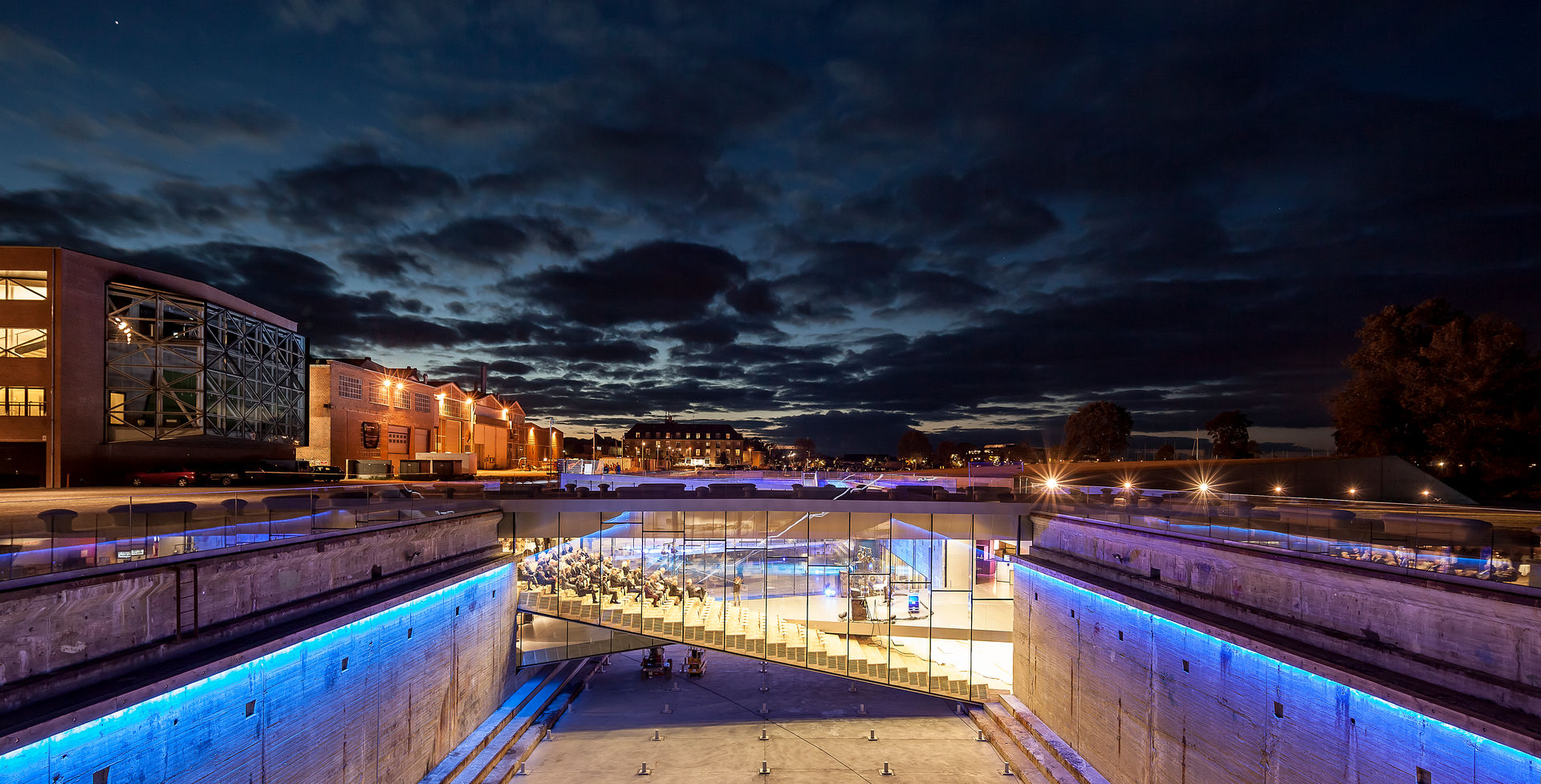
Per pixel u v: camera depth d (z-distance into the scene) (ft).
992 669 88.58
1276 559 48.42
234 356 148.77
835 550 87.61
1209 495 89.40
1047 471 162.09
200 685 39.01
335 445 191.83
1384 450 147.02
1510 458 126.93
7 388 114.93
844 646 87.04
